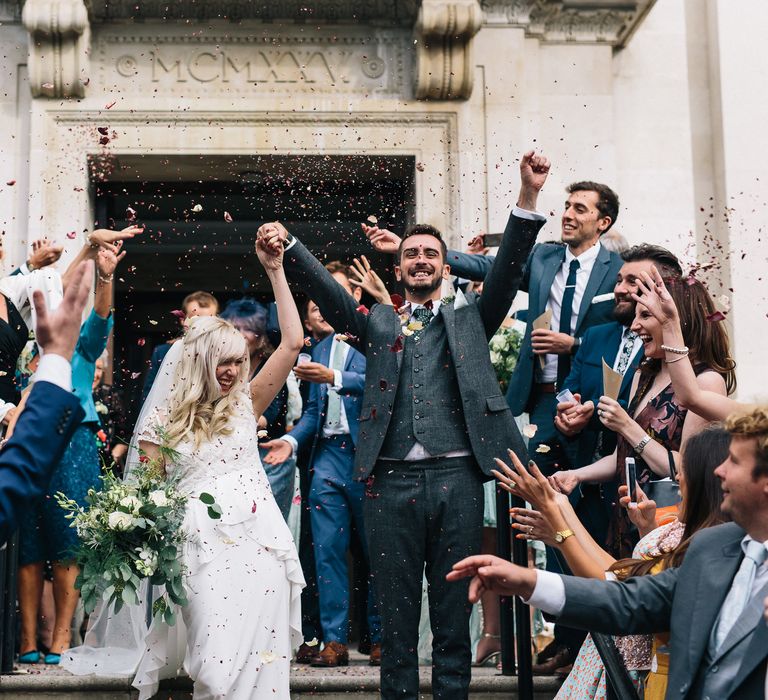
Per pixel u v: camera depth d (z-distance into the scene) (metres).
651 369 4.45
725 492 2.86
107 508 4.42
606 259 5.46
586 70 8.23
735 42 8.32
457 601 4.43
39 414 2.34
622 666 3.58
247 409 4.75
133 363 9.23
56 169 7.71
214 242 8.95
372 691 5.01
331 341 6.00
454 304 4.73
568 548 3.37
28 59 7.67
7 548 5.13
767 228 8.15
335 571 5.62
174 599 4.39
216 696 4.34
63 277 5.34
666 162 8.31
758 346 8.00
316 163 7.98
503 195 7.93
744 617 2.75
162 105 7.82
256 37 7.96
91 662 4.95
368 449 4.52
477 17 7.68
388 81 8.02
